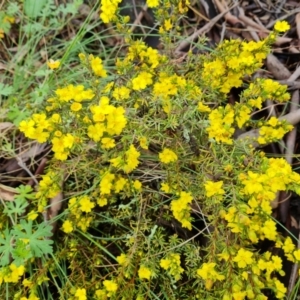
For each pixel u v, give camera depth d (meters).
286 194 0.41
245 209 0.33
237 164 0.37
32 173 0.43
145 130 0.35
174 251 0.37
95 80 0.37
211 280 0.34
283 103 0.43
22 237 0.36
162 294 0.38
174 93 0.36
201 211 0.37
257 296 0.33
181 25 0.51
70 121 0.35
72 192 0.39
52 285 0.40
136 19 0.51
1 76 0.49
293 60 0.47
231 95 0.45
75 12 0.49
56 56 0.49
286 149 0.42
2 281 0.35
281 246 0.36
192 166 0.39
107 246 0.39
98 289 0.36
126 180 0.37
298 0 0.50
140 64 0.40
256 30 0.49
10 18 0.50
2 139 0.44
